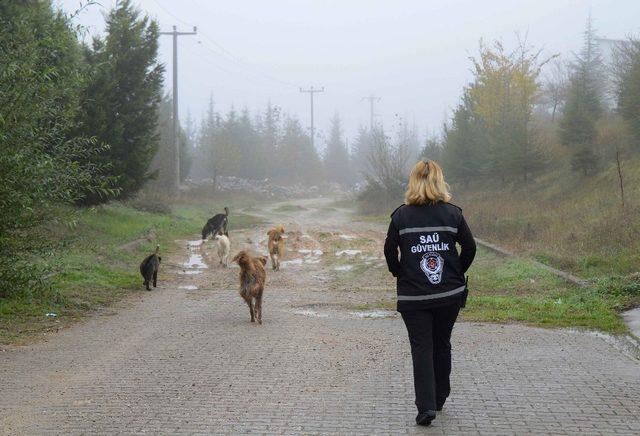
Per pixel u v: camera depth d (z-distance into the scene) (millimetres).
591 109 32812
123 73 23672
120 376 6273
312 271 16078
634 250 13438
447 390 5031
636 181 21188
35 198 9352
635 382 5863
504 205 27000
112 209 26516
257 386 5902
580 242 15680
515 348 7379
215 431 4711
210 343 7832
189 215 34750
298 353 7238
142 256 17562
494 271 14227
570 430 4625
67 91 10070
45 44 9992
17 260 9594
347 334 8344
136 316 9883
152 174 25594
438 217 4824
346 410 5180
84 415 5086
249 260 9164
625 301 9953
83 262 14094
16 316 9297
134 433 4676
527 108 35344
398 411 5137
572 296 10719
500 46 36375
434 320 4887
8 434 4656
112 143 22656
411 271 4762
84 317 9703
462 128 38781
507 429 4668
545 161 31094
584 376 6094
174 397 5566
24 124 9078
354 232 27438
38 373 6383
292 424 4852
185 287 13344
